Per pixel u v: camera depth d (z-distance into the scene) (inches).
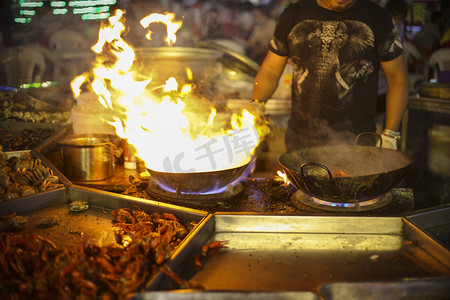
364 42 91.6
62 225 66.6
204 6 271.6
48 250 53.4
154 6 208.8
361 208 67.2
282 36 98.7
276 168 122.7
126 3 209.2
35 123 113.3
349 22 91.0
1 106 120.7
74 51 223.9
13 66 183.0
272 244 59.9
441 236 61.1
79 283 45.3
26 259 50.4
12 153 89.8
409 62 202.4
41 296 44.9
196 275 52.1
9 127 112.6
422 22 254.7
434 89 142.0
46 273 47.8
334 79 95.6
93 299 44.1
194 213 64.6
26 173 80.4
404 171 65.2
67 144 84.6
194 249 56.9
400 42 91.2
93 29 237.3
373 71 94.8
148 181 81.9
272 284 50.1
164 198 72.1
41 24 235.9
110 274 47.2
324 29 93.0
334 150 77.4
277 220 63.3
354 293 43.6
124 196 71.7
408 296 44.0
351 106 97.0
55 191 74.7
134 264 48.0
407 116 154.4
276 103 134.3
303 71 98.4
